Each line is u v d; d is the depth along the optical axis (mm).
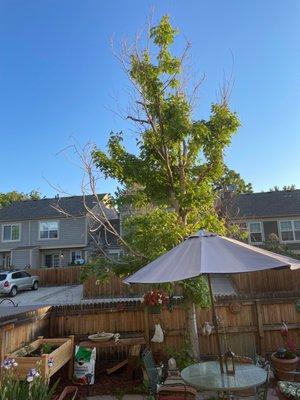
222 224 8289
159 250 7387
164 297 8039
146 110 8195
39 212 37281
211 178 8578
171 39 7980
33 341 7801
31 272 29906
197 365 5754
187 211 8305
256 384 4758
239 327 8633
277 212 31359
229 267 3908
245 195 34562
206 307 7750
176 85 8172
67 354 7500
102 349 8719
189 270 3994
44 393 4812
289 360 7172
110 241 27703
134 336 8742
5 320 6676
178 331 8609
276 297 8789
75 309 8953
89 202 36875
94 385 7547
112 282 22312
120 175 8172
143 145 8406
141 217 8086
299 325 8570
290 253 23359
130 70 8203
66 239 35969
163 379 7250
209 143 8047
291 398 5426
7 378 5090
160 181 8492
